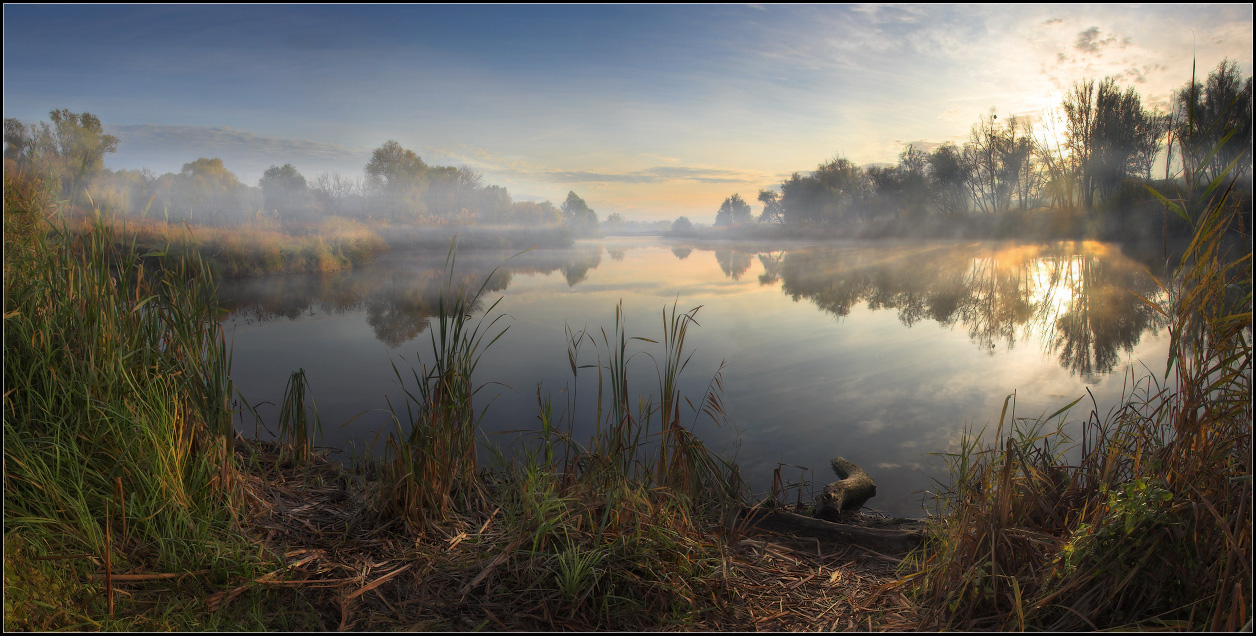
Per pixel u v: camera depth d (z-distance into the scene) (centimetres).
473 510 303
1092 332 913
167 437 254
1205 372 221
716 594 237
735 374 676
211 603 207
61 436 251
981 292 1400
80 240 298
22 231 318
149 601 205
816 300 1363
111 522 232
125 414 255
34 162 363
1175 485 217
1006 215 3653
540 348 798
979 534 236
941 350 813
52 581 200
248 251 1741
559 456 406
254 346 811
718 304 1305
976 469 275
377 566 244
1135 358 739
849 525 322
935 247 3222
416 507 279
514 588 233
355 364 702
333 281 1709
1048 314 1080
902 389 618
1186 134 223
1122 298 1213
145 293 306
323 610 214
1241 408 211
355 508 296
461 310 301
